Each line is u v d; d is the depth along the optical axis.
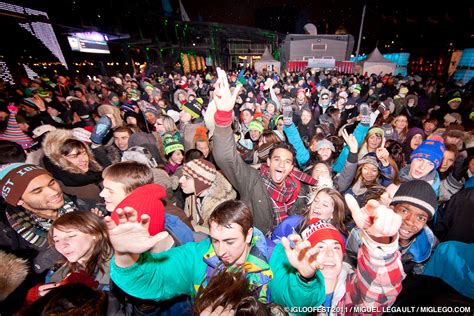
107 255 1.34
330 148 2.97
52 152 2.03
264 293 1.13
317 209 1.76
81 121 5.20
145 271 1.05
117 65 22.20
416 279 1.04
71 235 1.25
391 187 2.14
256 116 5.00
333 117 5.45
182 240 1.65
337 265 1.18
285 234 1.81
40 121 4.67
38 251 1.54
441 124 5.34
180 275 1.22
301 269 0.93
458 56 21.38
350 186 2.55
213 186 2.02
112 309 1.22
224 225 1.12
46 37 13.89
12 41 11.90
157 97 7.27
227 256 1.15
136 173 1.56
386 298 1.03
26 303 1.15
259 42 43.25
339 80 14.77
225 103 1.57
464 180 2.63
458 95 5.91
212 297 0.89
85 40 17.41
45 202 1.56
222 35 34.19
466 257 1.28
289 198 2.13
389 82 11.74
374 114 3.84
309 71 20.25
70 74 13.90
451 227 1.96
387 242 0.98
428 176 2.22
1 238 1.49
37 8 12.90
